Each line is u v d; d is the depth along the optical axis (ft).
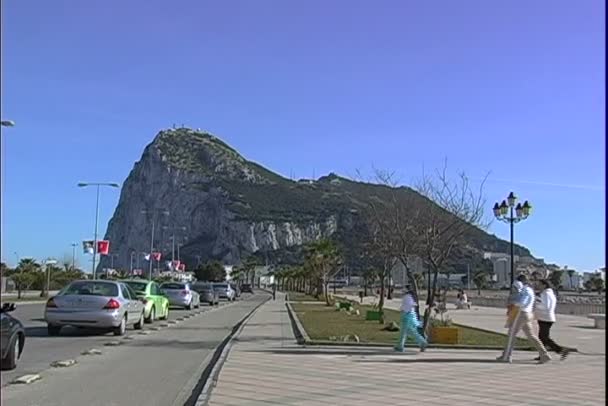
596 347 70.13
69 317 70.28
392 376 45.44
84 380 43.42
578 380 44.45
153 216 453.17
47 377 44.37
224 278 402.93
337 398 37.14
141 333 77.82
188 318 111.45
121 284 76.84
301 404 35.37
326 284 201.87
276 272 399.85
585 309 163.63
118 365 50.85
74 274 244.83
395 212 107.24
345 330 84.12
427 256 84.23
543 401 36.76
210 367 50.37
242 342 68.74
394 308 156.25
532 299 55.21
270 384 41.65
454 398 37.40
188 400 36.99
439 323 81.10
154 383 42.73
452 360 55.31
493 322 112.78
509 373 47.65
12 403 35.42
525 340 72.38
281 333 80.59
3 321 45.19
